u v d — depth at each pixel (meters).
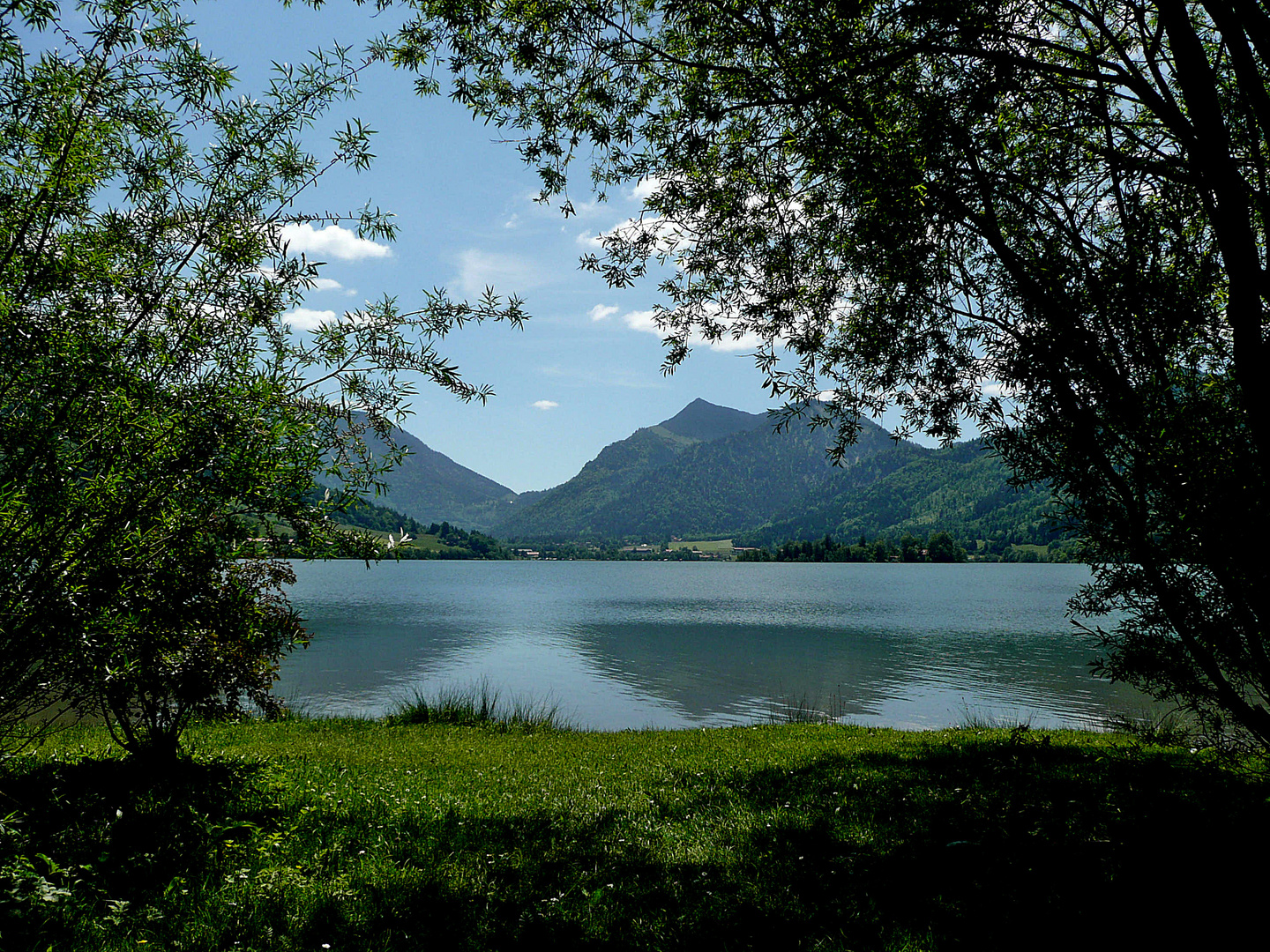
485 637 46.78
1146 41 6.77
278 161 5.88
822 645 44.19
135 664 6.00
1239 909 4.94
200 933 4.64
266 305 5.57
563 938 4.75
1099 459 7.42
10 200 4.60
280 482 5.50
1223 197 5.31
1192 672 7.55
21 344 4.48
